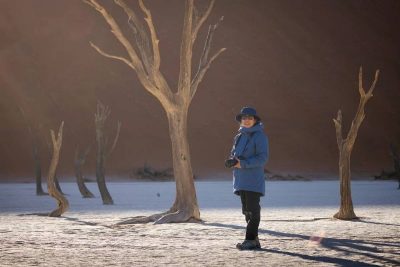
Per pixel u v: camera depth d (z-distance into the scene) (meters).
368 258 21.19
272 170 180.25
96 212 46.97
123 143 179.88
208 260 20.69
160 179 157.38
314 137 194.50
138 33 39.44
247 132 23.25
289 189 97.88
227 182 144.75
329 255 21.88
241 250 23.27
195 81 39.97
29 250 23.30
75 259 20.98
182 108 39.03
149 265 19.69
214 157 182.38
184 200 37.97
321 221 38.09
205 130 190.38
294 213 46.06
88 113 186.88
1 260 20.72
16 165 172.88
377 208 51.47
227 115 195.75
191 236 28.55
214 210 50.16
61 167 168.25
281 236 28.56
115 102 191.25
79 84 194.25
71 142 176.75
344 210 39.66
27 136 180.25
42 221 37.84
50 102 188.75
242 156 23.06
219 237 28.12
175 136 38.62
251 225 23.31
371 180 161.75
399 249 23.59
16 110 185.50
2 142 178.62
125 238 27.58
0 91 190.38
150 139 182.12
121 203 59.84
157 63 38.62
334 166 185.62
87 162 170.38
